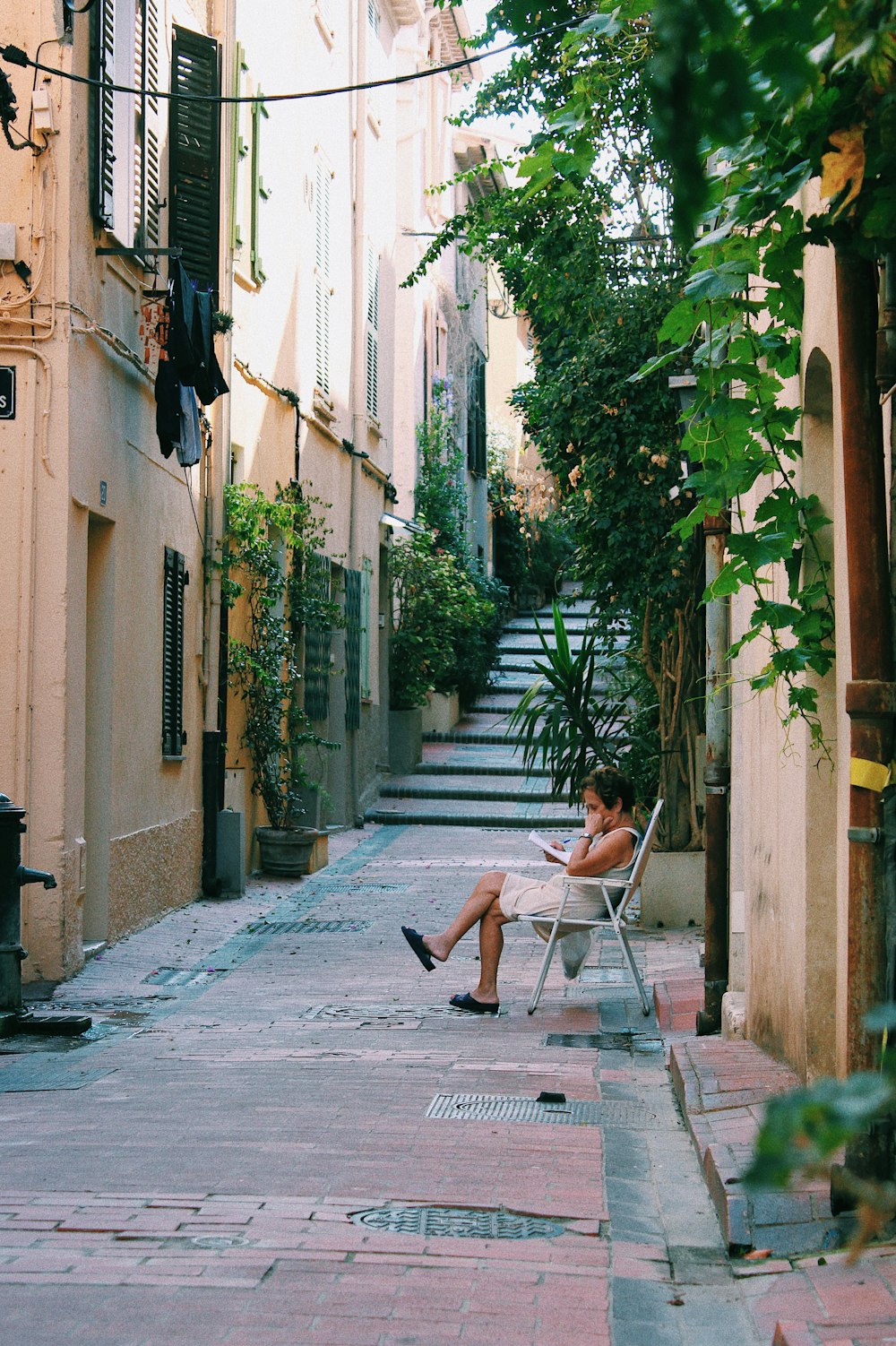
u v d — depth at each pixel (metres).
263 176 16.09
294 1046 8.01
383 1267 4.17
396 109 25.80
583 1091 6.82
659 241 12.77
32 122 9.73
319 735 18.83
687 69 1.42
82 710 10.26
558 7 2.39
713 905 8.07
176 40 12.77
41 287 9.80
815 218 4.18
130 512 11.60
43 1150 5.61
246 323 15.53
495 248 13.77
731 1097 5.95
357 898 14.49
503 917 9.05
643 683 14.16
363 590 21.45
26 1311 3.77
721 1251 4.48
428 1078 7.05
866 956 4.35
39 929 9.80
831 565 5.62
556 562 37.62
